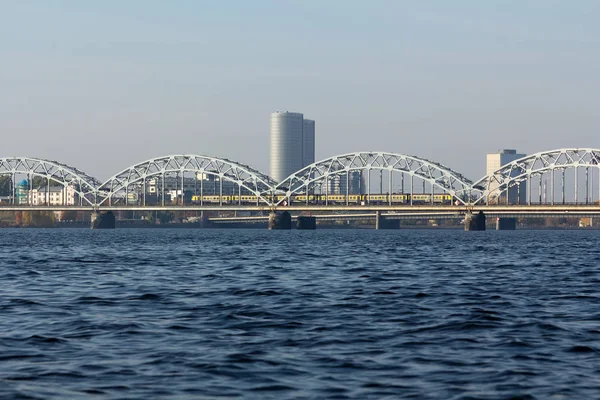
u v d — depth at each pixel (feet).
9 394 108.99
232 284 263.90
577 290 245.86
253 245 631.15
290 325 166.91
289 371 122.52
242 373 121.08
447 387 113.19
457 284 266.16
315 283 268.21
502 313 186.70
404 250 538.88
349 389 112.16
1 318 176.86
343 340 148.56
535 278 293.64
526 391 110.93
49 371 122.01
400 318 177.99
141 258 427.74
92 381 116.16
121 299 215.92
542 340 148.36
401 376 119.65
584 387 112.98
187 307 197.77
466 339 149.69
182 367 124.88
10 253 487.20
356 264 376.89
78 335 153.28
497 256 459.32
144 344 143.95
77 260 406.00
